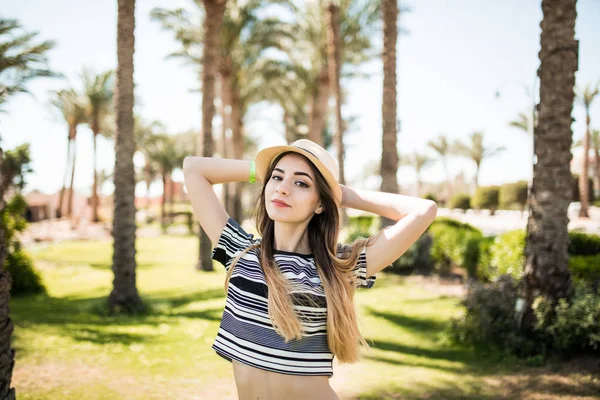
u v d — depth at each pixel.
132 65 7.76
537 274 5.36
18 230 9.76
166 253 19.52
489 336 5.62
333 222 1.71
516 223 28.25
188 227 35.41
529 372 4.83
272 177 1.69
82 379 4.38
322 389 1.53
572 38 5.29
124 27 7.66
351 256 1.66
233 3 18.84
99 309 7.57
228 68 20.27
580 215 31.02
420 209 1.63
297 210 1.63
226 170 1.86
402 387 4.44
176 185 71.38
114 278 7.60
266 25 20.25
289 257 1.64
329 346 1.57
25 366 4.70
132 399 3.93
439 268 11.87
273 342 1.50
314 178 1.66
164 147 41.25
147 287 10.56
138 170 54.69
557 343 5.08
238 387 1.53
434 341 6.06
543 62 5.43
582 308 5.00
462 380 4.66
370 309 7.77
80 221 37.31
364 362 5.18
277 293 1.49
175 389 4.20
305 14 21.78
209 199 1.82
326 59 22.45
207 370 4.75
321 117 23.92
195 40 18.80
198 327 6.54
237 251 1.73
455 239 11.38
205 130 12.55
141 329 6.43
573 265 6.82
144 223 47.00
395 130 11.58
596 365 4.81
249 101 27.06
